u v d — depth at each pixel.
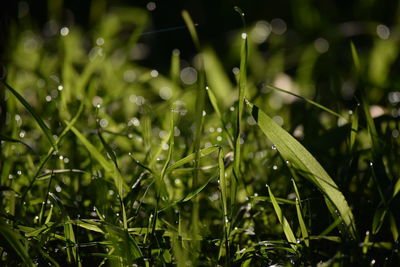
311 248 0.60
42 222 0.62
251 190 0.67
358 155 0.64
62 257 0.59
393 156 0.70
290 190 0.67
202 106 0.56
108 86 1.03
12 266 0.58
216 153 0.76
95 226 0.57
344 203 0.56
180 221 0.58
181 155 0.73
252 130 0.76
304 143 0.70
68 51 0.94
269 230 0.63
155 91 1.12
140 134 0.76
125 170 0.75
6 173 0.65
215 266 0.57
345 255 0.55
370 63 1.12
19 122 0.78
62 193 0.66
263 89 1.03
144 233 0.59
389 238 0.61
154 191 0.67
